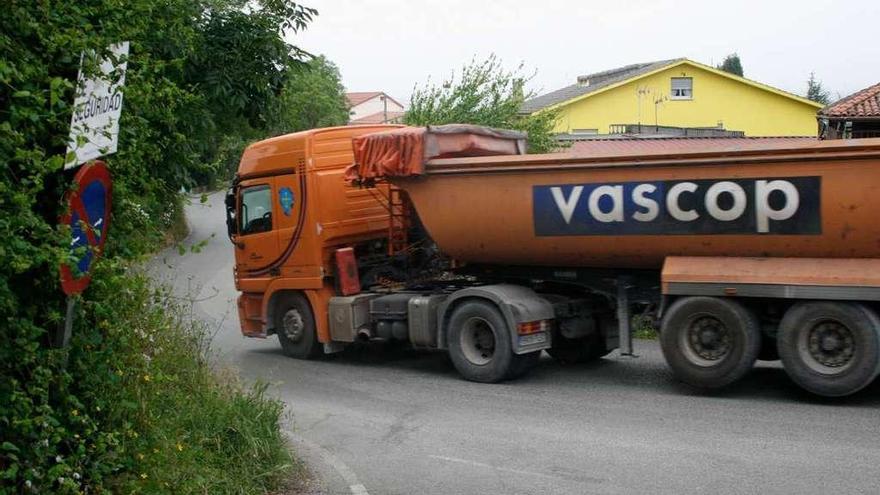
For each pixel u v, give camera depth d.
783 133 50.62
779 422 8.52
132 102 5.02
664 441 7.99
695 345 9.76
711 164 9.52
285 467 6.68
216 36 11.45
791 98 50.19
